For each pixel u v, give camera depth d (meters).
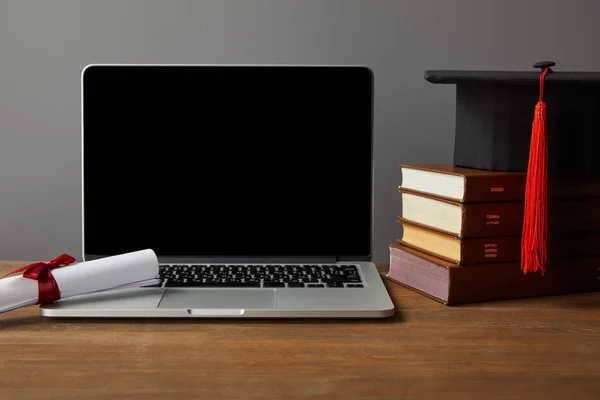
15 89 1.38
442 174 0.98
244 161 1.11
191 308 0.87
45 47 1.37
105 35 1.37
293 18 1.37
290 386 0.67
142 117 1.10
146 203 1.11
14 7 1.36
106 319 0.88
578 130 0.98
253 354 0.75
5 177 1.40
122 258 0.93
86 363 0.73
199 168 1.11
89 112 1.10
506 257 0.97
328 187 1.12
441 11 1.38
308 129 1.11
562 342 0.80
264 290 0.96
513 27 1.38
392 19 1.38
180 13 1.36
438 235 0.99
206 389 0.66
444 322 0.87
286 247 1.12
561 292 1.01
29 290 0.87
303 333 0.83
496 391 0.66
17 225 1.41
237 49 1.37
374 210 1.42
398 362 0.73
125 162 1.11
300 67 1.11
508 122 0.98
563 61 1.39
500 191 0.95
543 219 0.93
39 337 0.81
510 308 0.93
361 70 1.10
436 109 1.40
